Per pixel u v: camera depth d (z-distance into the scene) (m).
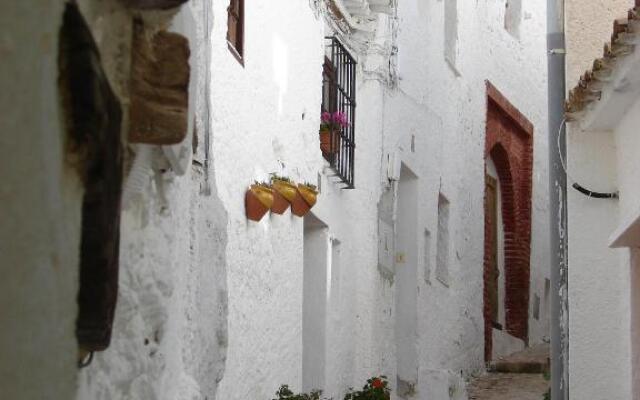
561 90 10.79
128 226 4.41
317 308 13.51
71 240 3.52
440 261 19.06
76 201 3.56
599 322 10.80
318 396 12.02
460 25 19.75
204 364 8.11
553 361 10.83
